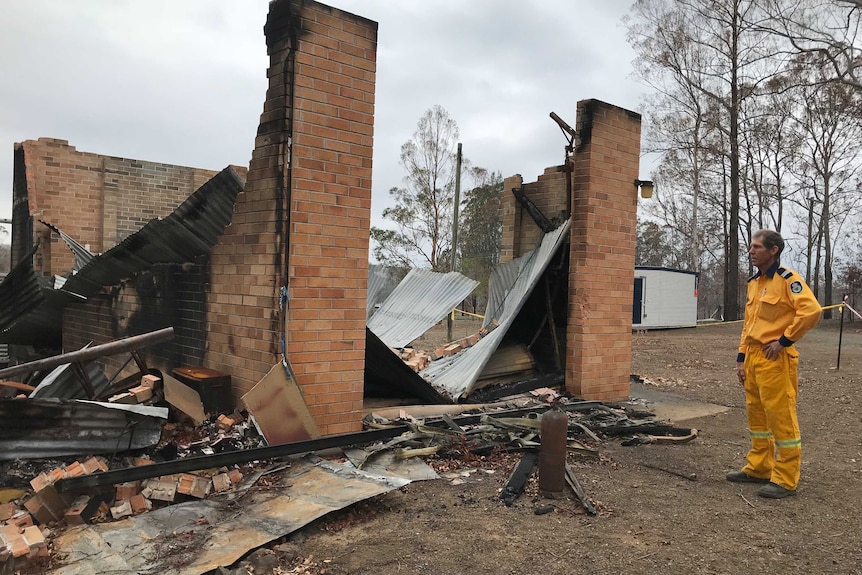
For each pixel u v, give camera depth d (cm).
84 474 408
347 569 346
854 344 1894
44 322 951
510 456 571
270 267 542
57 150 1208
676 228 3978
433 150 3319
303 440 530
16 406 412
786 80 2755
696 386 1070
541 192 996
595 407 776
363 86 580
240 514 407
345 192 571
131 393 509
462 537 391
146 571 331
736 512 449
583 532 404
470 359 862
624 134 870
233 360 582
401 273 3114
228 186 569
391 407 720
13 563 336
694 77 3106
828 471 557
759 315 505
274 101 541
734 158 2872
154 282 714
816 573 349
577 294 839
